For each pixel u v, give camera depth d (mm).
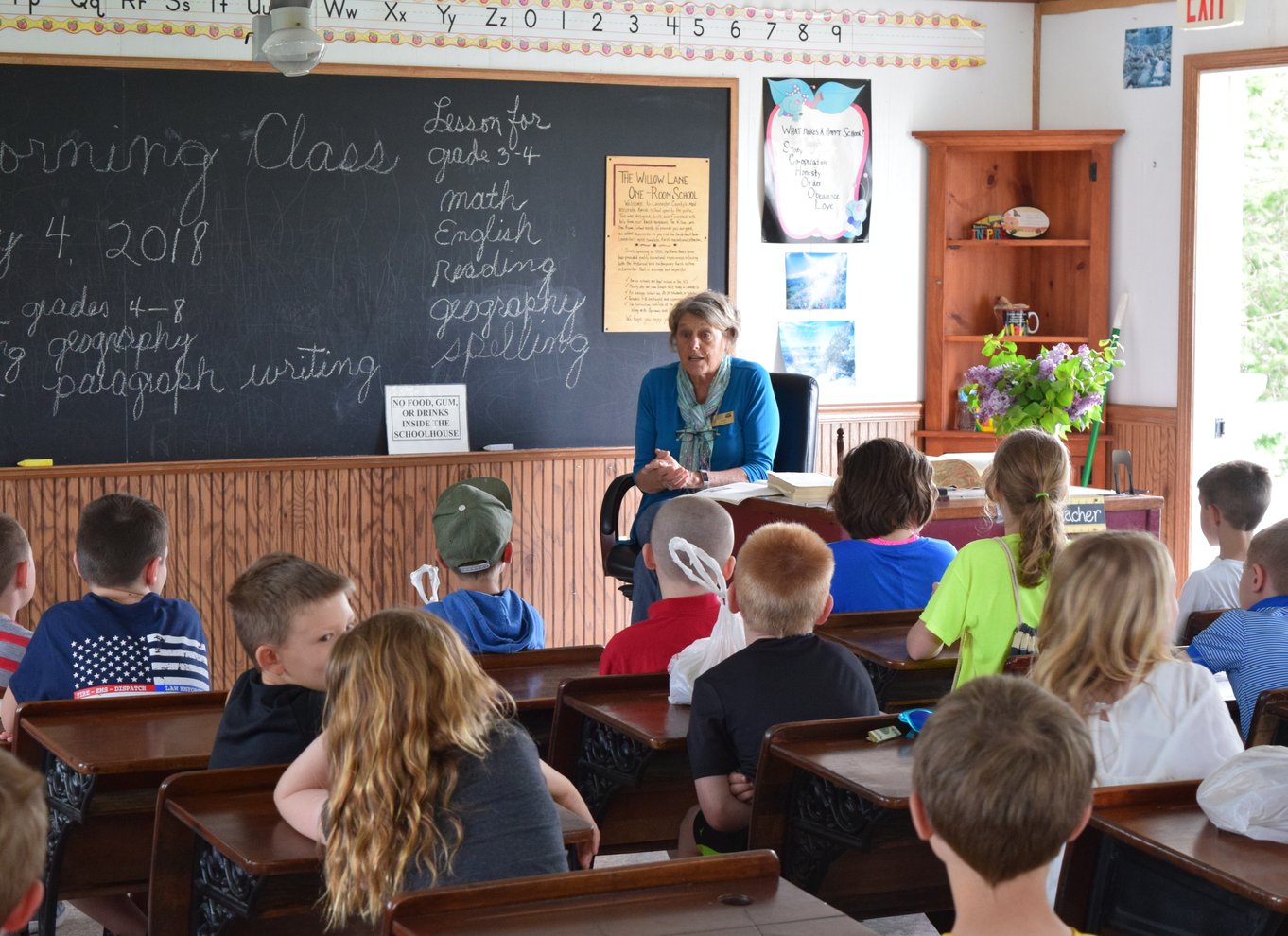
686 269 5902
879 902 2434
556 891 1556
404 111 5484
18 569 3062
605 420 5867
